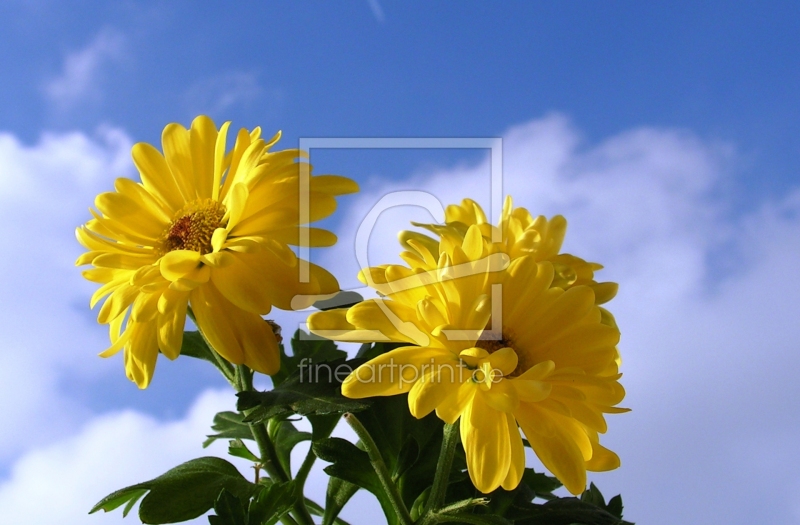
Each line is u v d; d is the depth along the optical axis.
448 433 0.25
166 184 0.28
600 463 0.25
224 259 0.25
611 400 0.24
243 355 0.25
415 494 0.27
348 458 0.27
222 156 0.27
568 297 0.25
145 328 0.26
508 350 0.23
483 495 0.27
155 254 0.27
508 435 0.23
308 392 0.25
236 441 0.28
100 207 0.27
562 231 0.29
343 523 0.29
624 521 0.26
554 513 0.27
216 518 0.25
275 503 0.26
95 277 0.26
